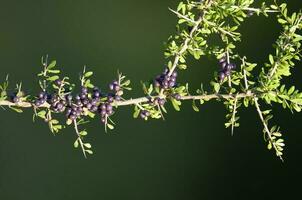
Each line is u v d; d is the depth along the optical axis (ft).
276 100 17.13
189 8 18.15
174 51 17.94
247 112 43.06
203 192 41.93
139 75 44.75
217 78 18.06
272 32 45.21
